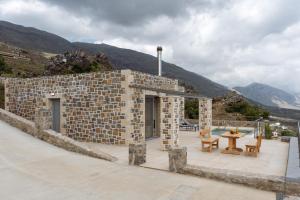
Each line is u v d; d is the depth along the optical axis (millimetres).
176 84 17219
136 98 12836
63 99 14469
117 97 12531
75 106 13992
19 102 17016
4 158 8258
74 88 14023
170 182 7047
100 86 13078
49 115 11320
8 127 12477
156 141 14023
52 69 33906
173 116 11227
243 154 10555
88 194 6070
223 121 22016
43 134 10992
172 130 11195
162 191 6418
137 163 8586
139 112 13055
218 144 12602
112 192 6246
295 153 9844
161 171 8008
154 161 9148
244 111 28484
